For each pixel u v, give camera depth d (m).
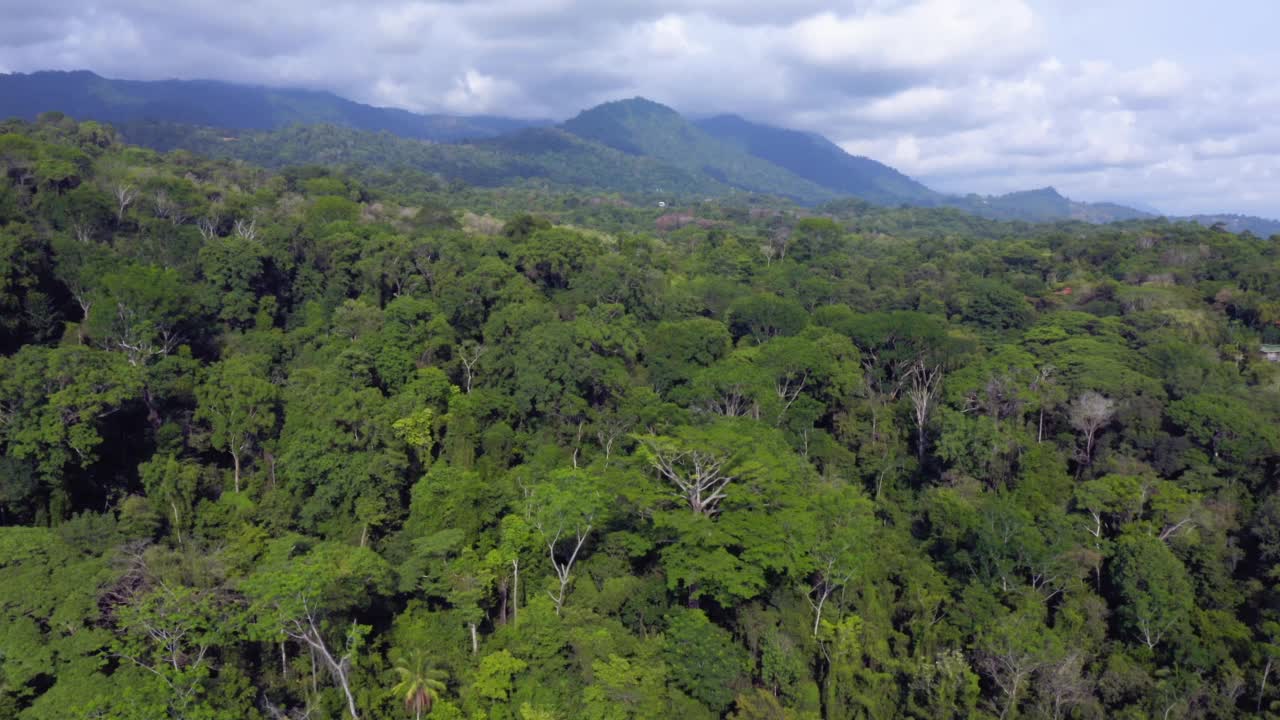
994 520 45.16
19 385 40.38
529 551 40.66
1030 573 44.53
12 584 31.03
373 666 35.25
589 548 42.41
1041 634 38.78
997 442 52.88
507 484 45.41
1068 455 56.00
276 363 58.53
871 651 38.88
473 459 49.69
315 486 45.31
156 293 53.12
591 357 57.28
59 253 58.53
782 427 59.47
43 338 53.19
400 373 54.47
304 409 48.50
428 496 42.31
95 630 30.12
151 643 30.52
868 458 59.12
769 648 36.66
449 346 61.16
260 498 46.16
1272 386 61.34
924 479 56.97
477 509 42.12
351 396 46.66
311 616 32.94
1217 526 45.03
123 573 32.84
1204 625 40.00
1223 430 50.44
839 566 39.62
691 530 38.00
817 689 36.16
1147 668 39.44
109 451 45.44
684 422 53.16
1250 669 37.31
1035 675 37.56
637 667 34.44
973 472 53.66
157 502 42.69
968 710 36.06
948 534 47.34
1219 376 61.16
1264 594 41.44
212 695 30.14
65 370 42.31
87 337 54.06
